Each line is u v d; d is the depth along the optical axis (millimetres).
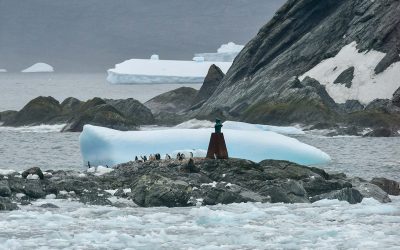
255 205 127750
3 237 106125
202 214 120875
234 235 107938
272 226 113188
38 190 132875
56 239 104750
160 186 130000
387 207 122938
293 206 127188
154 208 126312
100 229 111438
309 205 127938
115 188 140250
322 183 137875
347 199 130250
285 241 104688
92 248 101312
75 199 131625
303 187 135625
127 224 114438
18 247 101062
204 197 130750
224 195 129625
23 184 134250
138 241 104750
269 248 101562
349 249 100438
